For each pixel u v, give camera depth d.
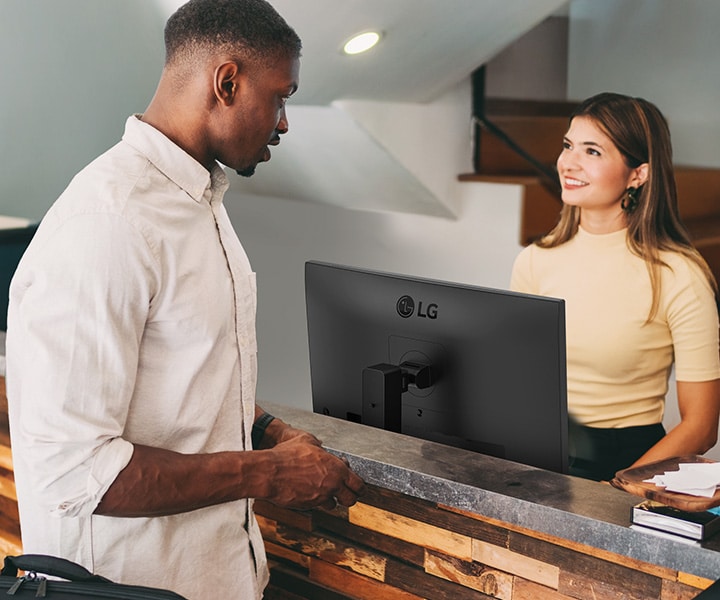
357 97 3.65
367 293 1.74
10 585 1.23
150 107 1.39
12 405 1.36
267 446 1.61
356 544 1.68
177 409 1.34
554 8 3.46
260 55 1.34
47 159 3.76
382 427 1.70
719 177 3.79
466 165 4.23
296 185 4.48
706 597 1.13
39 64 3.33
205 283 1.35
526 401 1.58
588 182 2.69
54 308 1.21
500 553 1.50
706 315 2.59
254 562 1.55
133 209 1.26
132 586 1.22
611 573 1.39
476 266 4.27
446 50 3.49
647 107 2.62
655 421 2.72
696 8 3.77
